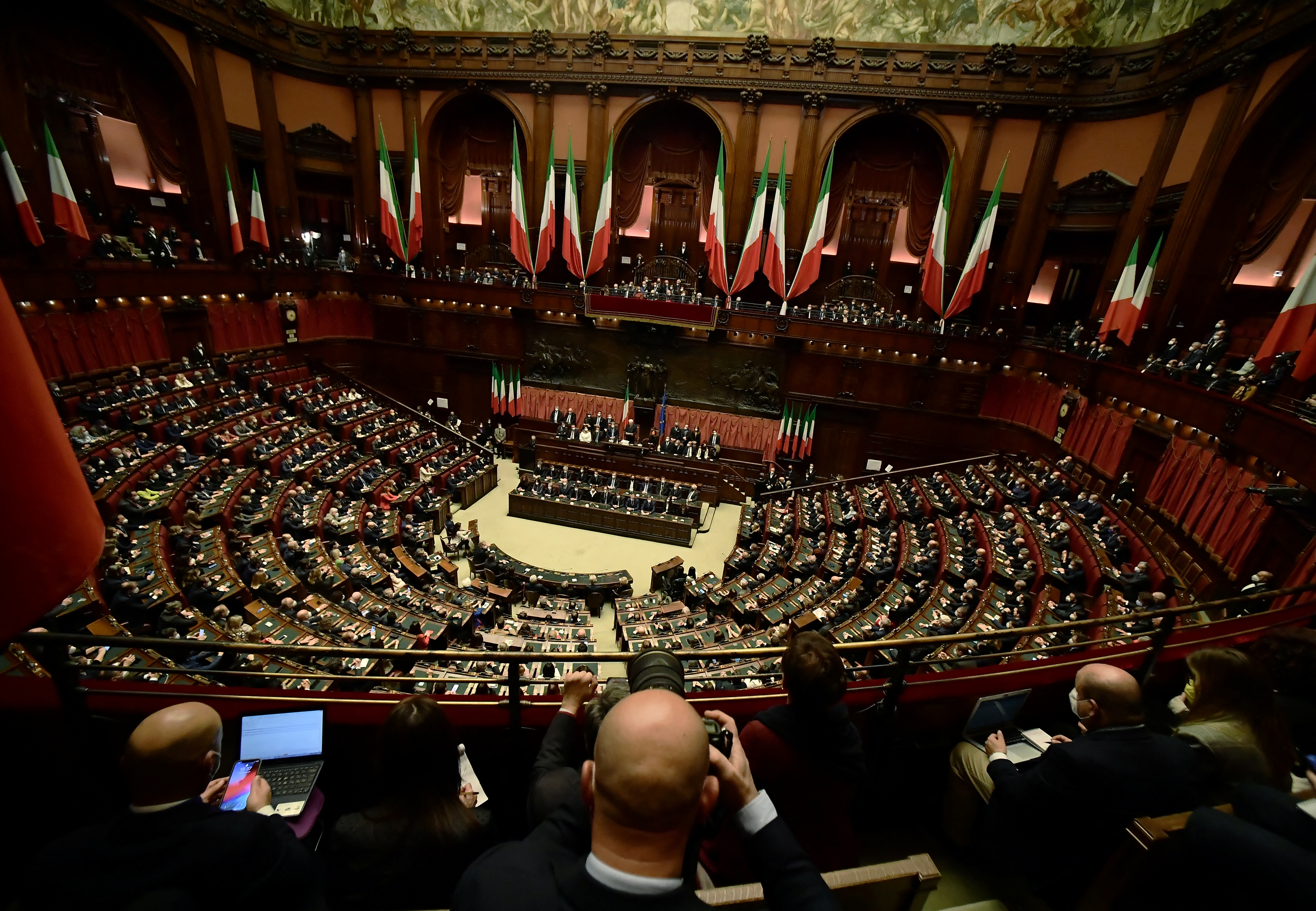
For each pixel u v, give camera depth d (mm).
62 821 2977
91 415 16312
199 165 21172
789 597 14734
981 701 3082
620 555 19094
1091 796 2076
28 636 2551
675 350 24453
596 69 22562
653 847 1112
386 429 22344
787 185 23031
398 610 12336
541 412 26062
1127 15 18984
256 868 1742
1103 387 17609
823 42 20922
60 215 16172
